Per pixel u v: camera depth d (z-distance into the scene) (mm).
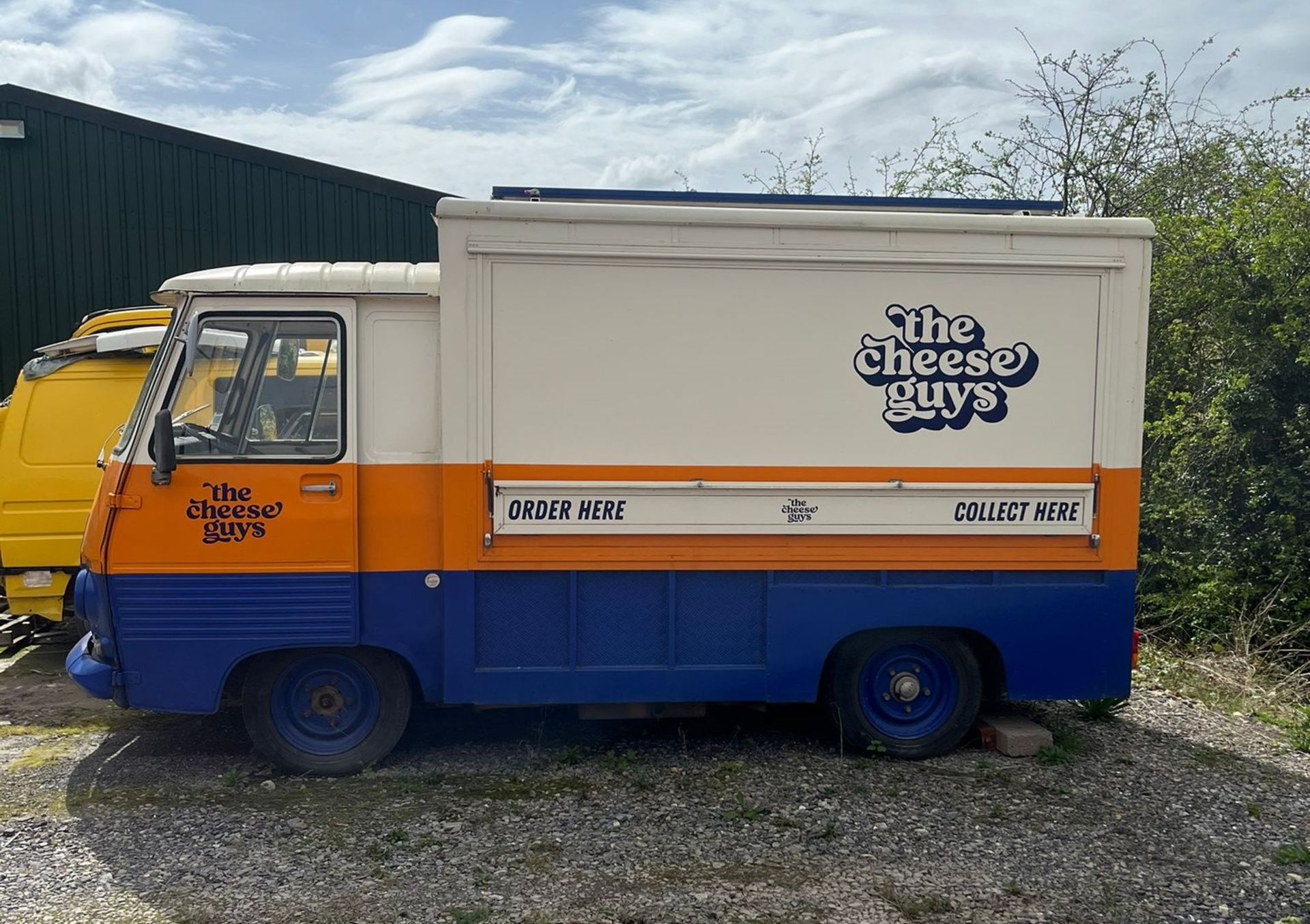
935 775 5047
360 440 4820
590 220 4742
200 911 3660
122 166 11539
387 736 5020
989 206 5320
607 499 4859
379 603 4855
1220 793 4855
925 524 4996
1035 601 5086
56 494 7137
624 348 4812
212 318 4762
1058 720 5910
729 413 4879
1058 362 5016
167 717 5973
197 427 4754
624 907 3717
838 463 4938
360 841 4254
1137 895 3844
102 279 11570
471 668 4875
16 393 7227
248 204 11820
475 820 4469
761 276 4859
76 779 4977
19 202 11359
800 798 4730
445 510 4773
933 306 4941
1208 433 8312
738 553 4945
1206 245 8031
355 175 12047
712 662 5008
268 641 4773
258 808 4602
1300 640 7312
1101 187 10156
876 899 3795
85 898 3754
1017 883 3930
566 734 5609
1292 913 3723
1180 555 8031
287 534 4754
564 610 4922
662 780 4949
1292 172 8953
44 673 7008
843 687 5168
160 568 4703
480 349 4738
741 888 3871
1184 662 7137
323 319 4785
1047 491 5043
